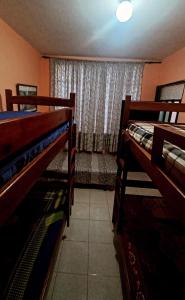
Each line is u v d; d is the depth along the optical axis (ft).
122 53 10.09
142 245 4.49
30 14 6.02
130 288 3.85
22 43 8.36
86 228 7.06
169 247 4.44
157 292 3.22
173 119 9.10
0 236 4.32
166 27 6.55
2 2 5.32
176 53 9.21
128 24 6.45
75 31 7.29
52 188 7.11
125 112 6.11
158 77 11.51
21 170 2.45
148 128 4.74
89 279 5.04
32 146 3.00
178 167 2.32
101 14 5.79
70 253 5.86
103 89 11.55
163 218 5.62
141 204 6.31
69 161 6.36
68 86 11.51
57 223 5.07
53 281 4.92
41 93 11.71
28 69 9.31
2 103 6.91
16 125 1.96
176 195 2.14
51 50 10.22
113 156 12.37
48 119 3.20
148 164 3.27
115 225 6.80
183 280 3.51
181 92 8.59
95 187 10.34
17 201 2.19
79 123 12.17
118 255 5.86
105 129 12.48
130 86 11.46
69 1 5.12
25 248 3.98
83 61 11.12
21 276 3.29
